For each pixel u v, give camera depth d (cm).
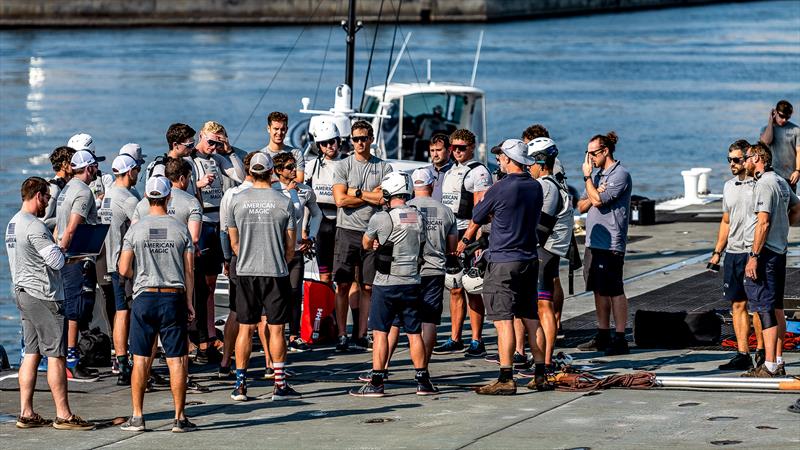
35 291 2942
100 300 3816
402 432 2784
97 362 3694
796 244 5678
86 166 3347
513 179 3161
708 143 14262
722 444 2494
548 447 2552
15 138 14150
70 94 18375
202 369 3675
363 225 3847
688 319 3741
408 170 6228
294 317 3944
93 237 3334
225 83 19775
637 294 4675
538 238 3338
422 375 3238
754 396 2998
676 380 3150
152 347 2928
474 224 3209
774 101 18288
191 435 2856
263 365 3725
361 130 3816
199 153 3784
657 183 11594
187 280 2931
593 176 3681
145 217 2919
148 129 15138
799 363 3422
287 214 3203
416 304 3219
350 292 3969
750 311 3197
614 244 3653
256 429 2895
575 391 3183
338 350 3916
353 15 6412
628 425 2731
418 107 6756
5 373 3744
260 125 15612
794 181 4822
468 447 2591
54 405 3247
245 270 3203
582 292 4869
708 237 6206
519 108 17512
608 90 19750
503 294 3162
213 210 3794
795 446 2441
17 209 9656
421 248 3225
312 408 3122
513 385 3181
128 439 2836
